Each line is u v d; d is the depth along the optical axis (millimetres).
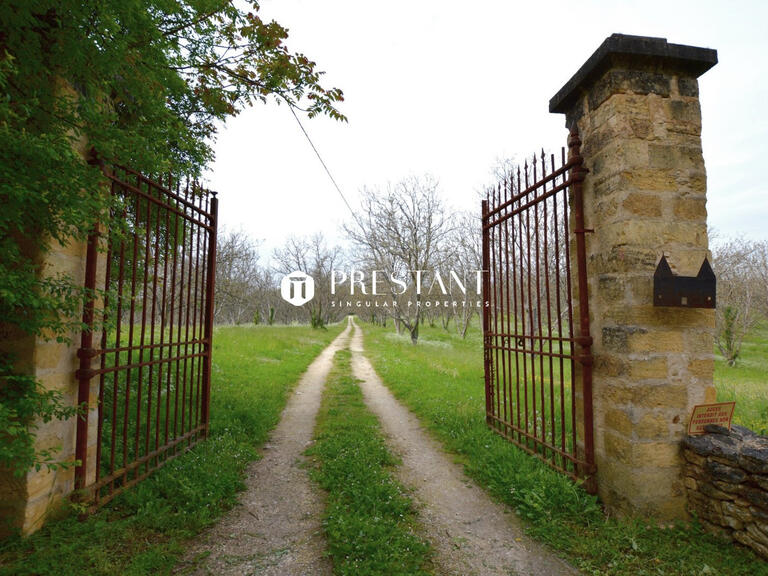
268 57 5176
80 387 3027
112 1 2650
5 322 2643
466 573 2543
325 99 5555
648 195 3248
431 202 23500
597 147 3549
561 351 3742
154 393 5938
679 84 3438
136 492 3271
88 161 3074
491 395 5371
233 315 38250
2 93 2430
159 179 3781
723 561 2562
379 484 3658
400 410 6977
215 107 5762
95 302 3291
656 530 2902
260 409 6203
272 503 3463
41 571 2268
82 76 2867
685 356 3184
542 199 4102
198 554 2658
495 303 5043
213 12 4641
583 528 3025
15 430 2135
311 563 2596
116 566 2383
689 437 3092
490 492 3744
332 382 9586
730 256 21391
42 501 2729
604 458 3406
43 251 2631
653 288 3129
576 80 3713
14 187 2068
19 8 2285
